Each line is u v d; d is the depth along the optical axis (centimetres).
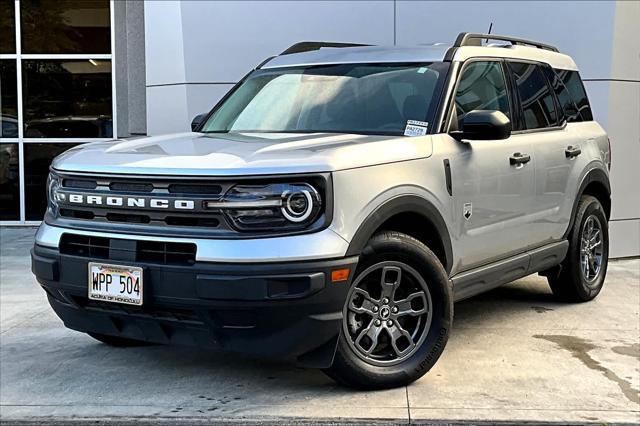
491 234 504
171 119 920
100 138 1208
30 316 610
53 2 1189
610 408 406
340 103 507
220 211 378
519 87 570
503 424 385
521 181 533
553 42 860
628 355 502
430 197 441
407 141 443
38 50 1198
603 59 848
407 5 891
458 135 475
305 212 378
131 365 482
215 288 369
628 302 655
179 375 461
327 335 387
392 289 425
